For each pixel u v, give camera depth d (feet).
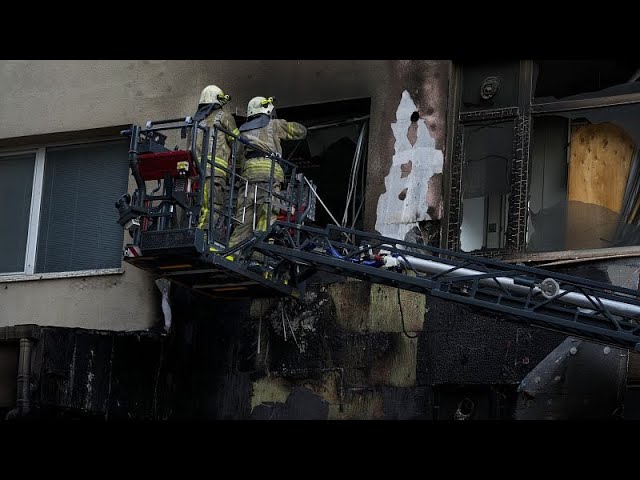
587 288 39.04
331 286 46.93
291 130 45.85
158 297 50.19
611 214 45.50
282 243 43.55
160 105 52.85
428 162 47.55
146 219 42.63
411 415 44.60
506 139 47.55
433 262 41.06
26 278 53.42
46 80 55.26
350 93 49.73
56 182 54.95
